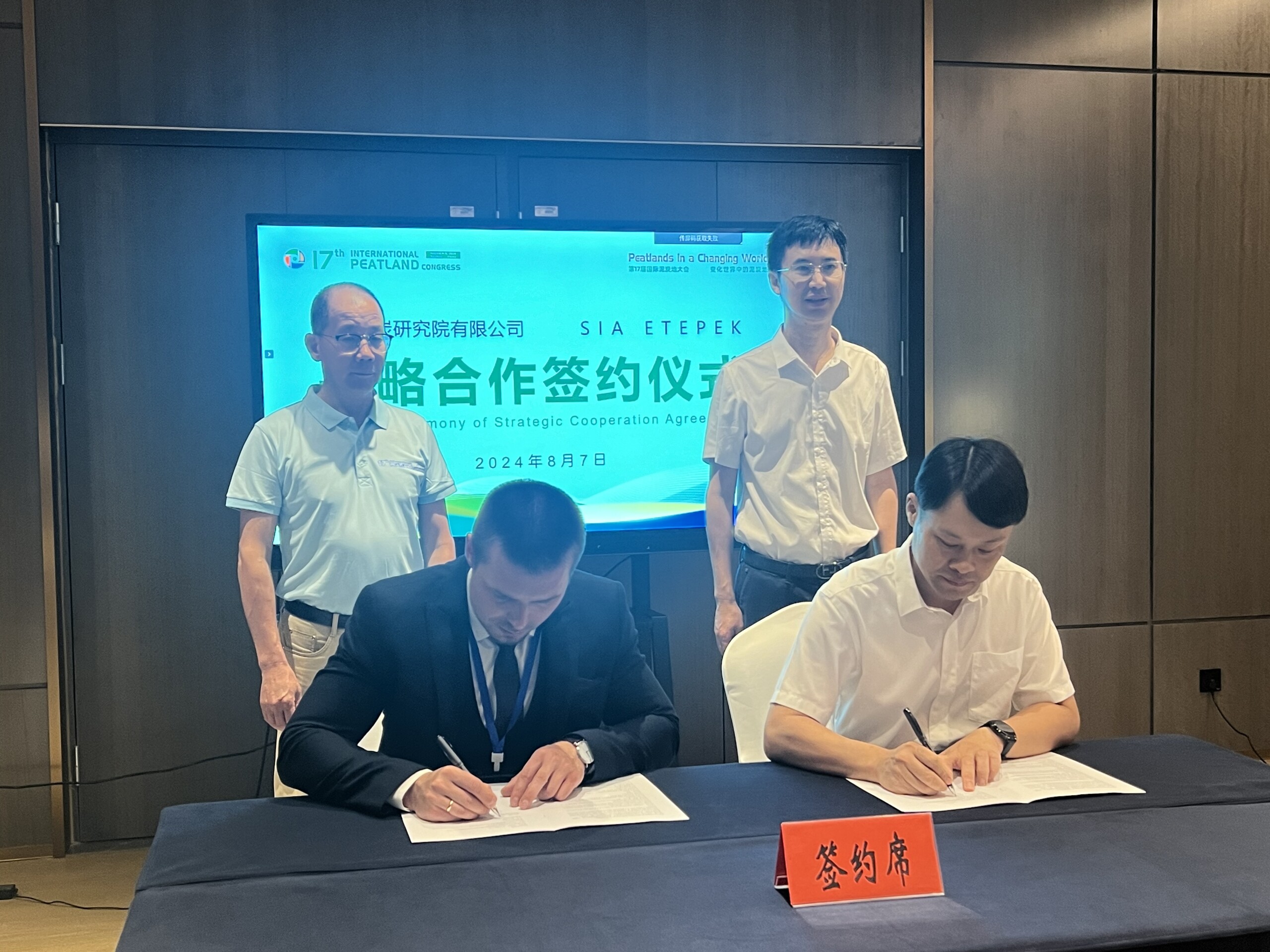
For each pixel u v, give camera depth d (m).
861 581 2.12
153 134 3.45
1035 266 4.02
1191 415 4.18
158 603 3.52
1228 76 4.16
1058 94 4.02
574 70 3.64
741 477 3.79
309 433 3.48
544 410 3.68
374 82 3.53
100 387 3.47
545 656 2.00
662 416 3.75
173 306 3.49
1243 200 4.20
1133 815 1.68
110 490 3.49
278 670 3.43
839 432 3.78
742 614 3.78
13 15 3.36
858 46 3.82
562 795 1.75
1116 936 1.27
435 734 1.97
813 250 3.75
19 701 3.45
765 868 1.48
